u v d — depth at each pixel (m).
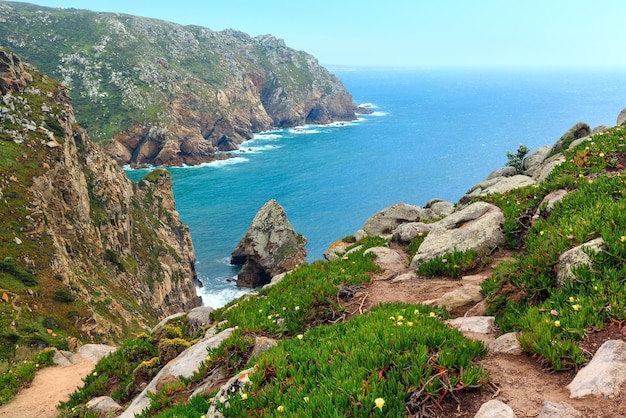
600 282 8.14
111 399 14.36
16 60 87.19
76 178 80.00
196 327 17.06
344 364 7.12
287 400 6.73
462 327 9.12
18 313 46.88
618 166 15.10
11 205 60.00
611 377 5.65
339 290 13.25
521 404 5.79
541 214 13.44
